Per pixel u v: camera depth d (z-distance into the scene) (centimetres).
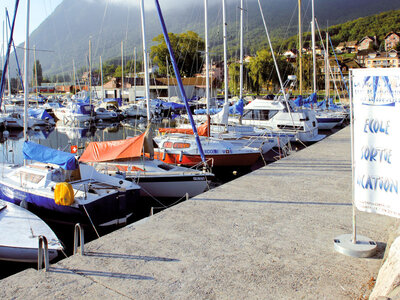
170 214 606
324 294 366
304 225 552
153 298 361
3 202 978
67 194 897
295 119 2336
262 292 371
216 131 1889
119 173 1188
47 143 2847
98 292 372
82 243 459
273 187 779
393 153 402
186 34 8325
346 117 3141
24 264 771
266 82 6569
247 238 505
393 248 350
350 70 424
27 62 1218
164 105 4744
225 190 757
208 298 361
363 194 426
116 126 4062
